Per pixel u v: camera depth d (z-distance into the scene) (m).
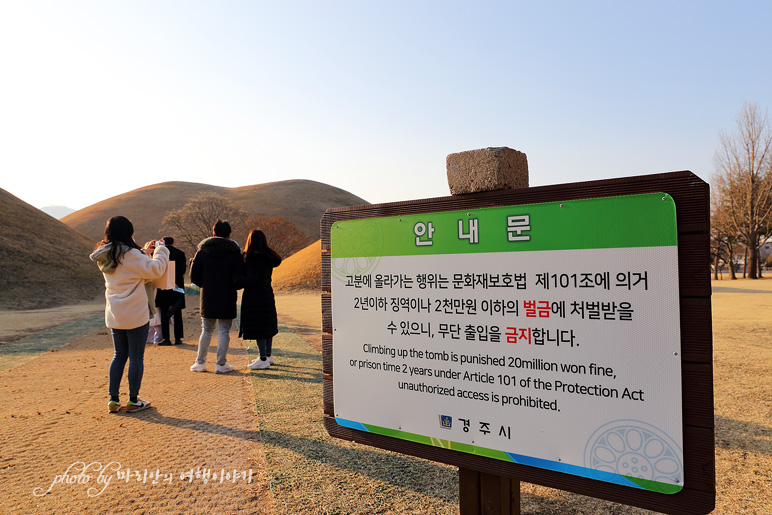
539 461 1.86
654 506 1.63
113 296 4.32
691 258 1.57
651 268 1.64
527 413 1.89
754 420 4.07
